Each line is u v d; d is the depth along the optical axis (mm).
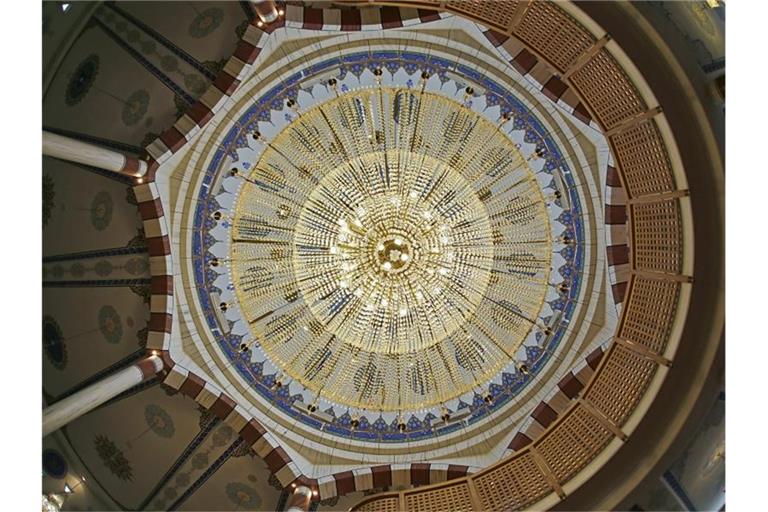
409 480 11867
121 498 11984
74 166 11398
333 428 12664
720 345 8562
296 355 13250
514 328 13219
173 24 11406
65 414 9648
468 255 13867
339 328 13734
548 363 12602
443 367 13508
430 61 12109
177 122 11500
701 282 8633
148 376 11367
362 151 13492
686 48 8219
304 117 12664
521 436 11945
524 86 11977
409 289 13945
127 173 10984
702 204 8492
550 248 12836
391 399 13234
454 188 13695
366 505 10844
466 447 12211
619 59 8539
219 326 12430
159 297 11656
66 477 11383
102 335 11820
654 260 9234
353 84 12484
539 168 12586
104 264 11766
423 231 13914
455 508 10266
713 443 8406
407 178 13734
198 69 11602
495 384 12969
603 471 9359
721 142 8180
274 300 13328
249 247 12977
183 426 12172
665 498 8812
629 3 8344
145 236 11641
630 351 9633
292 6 11344
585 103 9312
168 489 12203
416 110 13086
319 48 11758
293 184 13273
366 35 11695
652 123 8656
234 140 12094
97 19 11102
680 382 8906
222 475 12234
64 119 10984
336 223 13750
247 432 11945
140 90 11484
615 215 12031
